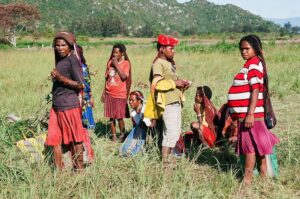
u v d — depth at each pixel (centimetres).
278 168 572
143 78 1441
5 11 6144
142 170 543
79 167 568
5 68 1797
